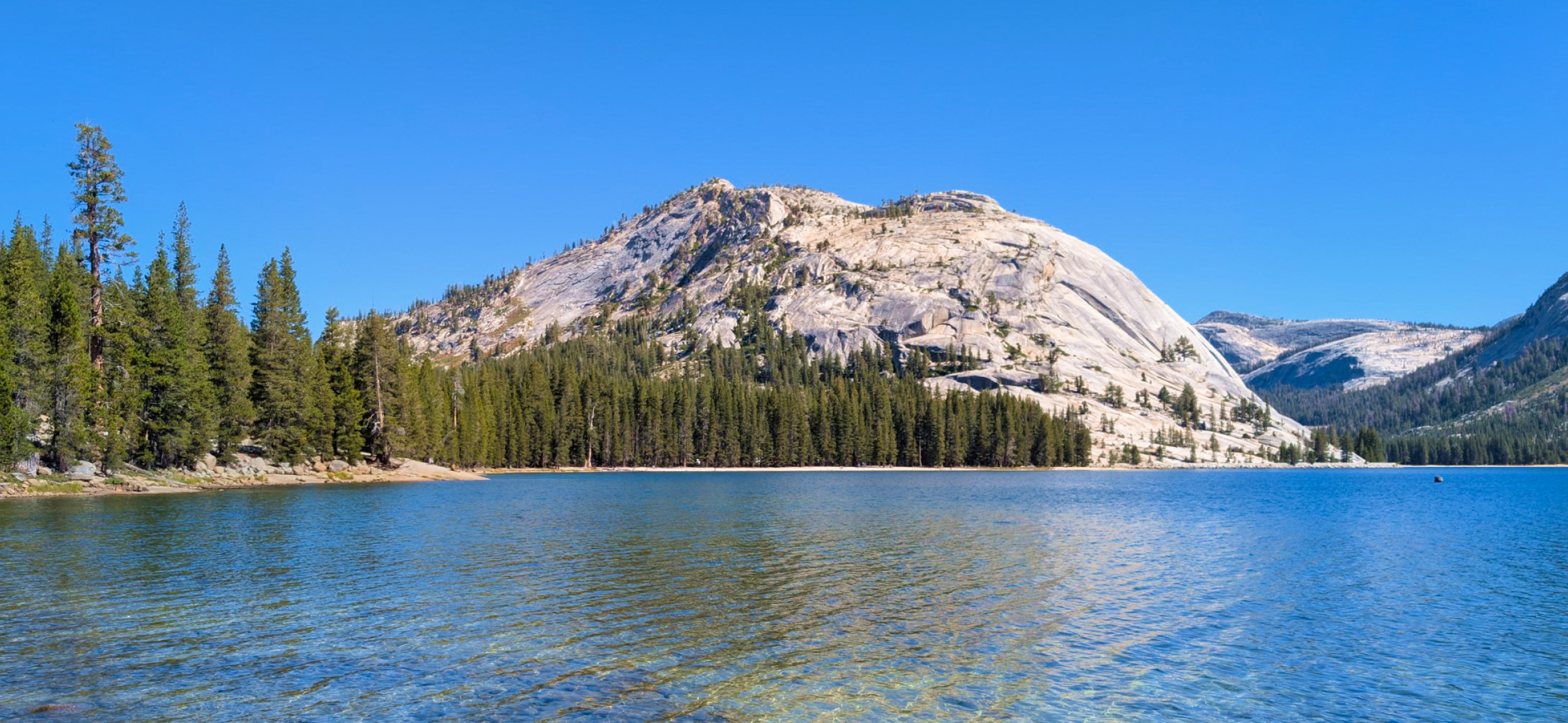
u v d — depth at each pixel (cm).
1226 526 6188
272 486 9100
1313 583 3631
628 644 2494
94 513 5662
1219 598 3269
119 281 8969
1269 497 10562
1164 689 2169
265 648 2405
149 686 2067
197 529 4875
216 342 9494
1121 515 7031
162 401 8481
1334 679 2275
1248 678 2267
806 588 3338
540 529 5303
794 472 18538
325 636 2536
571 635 2583
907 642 2553
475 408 15262
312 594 3130
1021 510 7400
